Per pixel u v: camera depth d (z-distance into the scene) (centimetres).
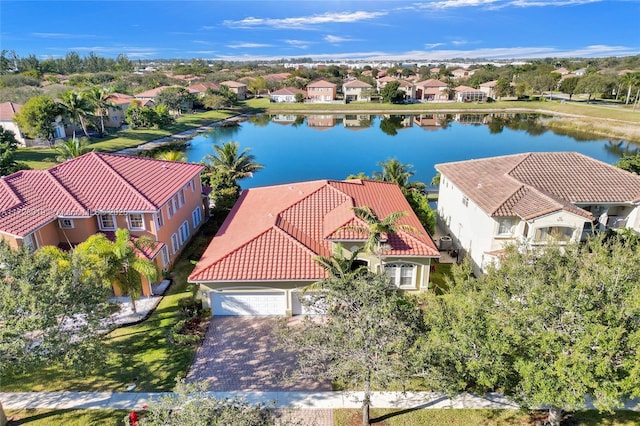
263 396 1808
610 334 1171
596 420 1642
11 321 1462
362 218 2414
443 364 1397
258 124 10556
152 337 2222
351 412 1722
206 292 2366
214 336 2238
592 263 1523
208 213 4147
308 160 6800
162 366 2000
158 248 2742
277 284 2352
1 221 2423
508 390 1418
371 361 1427
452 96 14162
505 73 17338
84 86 12325
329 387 1864
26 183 2842
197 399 1186
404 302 1625
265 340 2202
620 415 1662
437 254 2433
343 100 14088
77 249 2342
